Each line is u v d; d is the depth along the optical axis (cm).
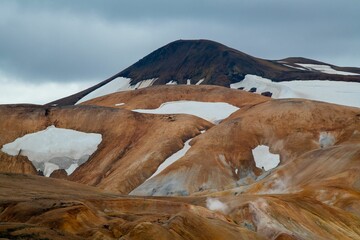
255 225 14150
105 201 13462
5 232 9275
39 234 9456
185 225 11625
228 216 14475
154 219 12106
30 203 12119
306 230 14375
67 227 10912
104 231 10750
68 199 13038
